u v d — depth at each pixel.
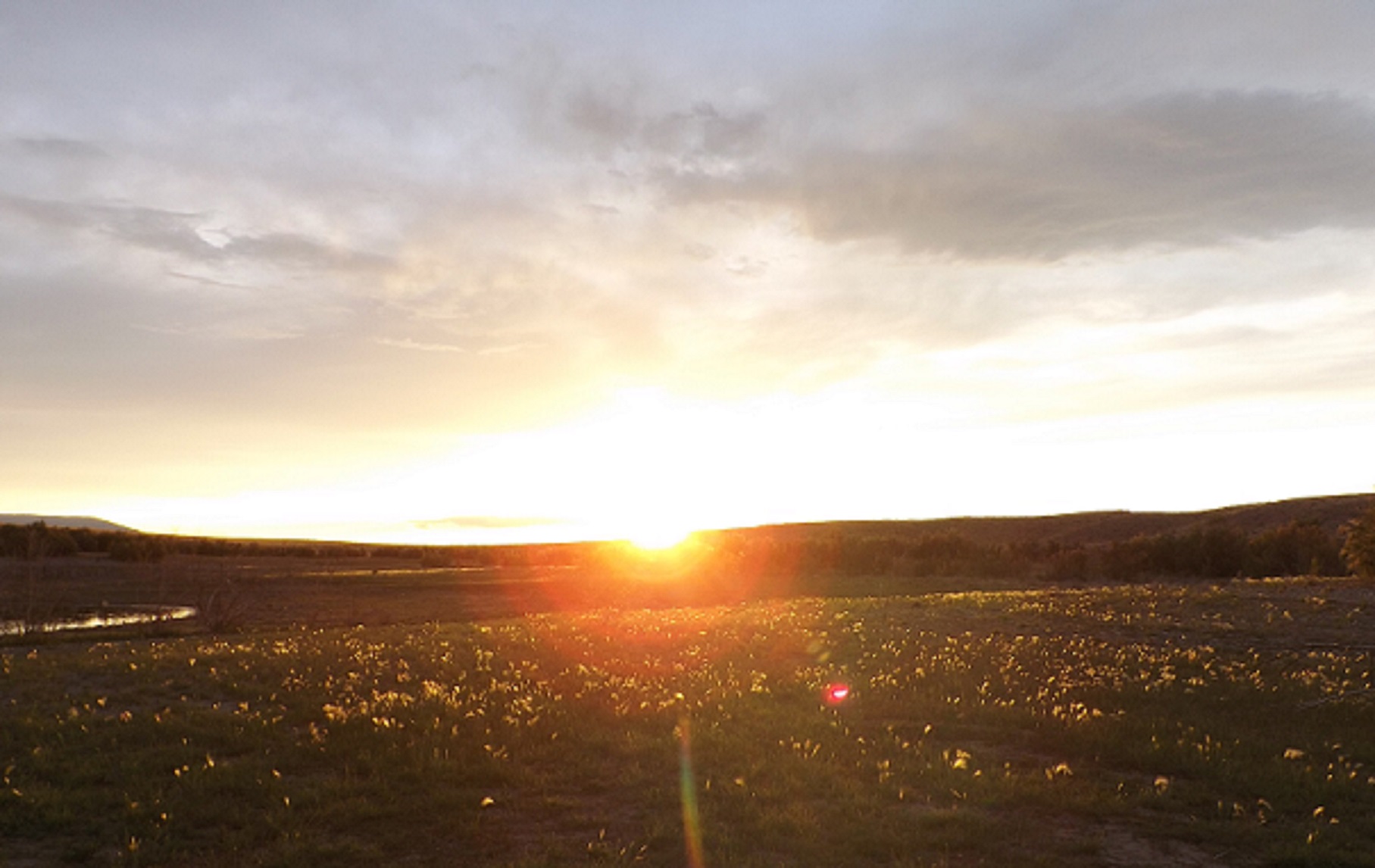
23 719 12.88
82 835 8.79
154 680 16.47
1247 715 14.66
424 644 21.34
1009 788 10.35
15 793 9.55
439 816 9.36
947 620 25.06
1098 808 9.74
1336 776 11.06
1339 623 22.83
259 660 18.62
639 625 25.89
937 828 9.08
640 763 11.34
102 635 33.34
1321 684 16.83
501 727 12.81
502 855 8.39
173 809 9.35
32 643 30.20
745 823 9.17
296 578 71.12
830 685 16.44
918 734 13.10
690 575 77.75
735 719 13.74
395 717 13.38
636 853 8.34
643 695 15.37
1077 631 22.98
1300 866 8.38
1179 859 8.50
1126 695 15.94
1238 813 9.70
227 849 8.46
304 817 9.19
